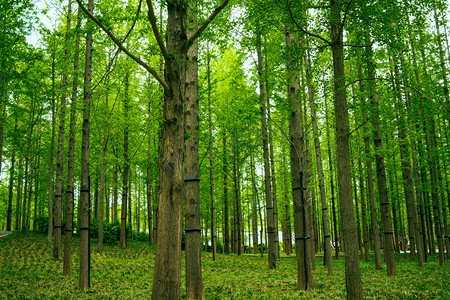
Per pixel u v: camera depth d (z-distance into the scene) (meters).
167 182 5.42
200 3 6.74
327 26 8.25
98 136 20.53
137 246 23.64
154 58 15.95
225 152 23.62
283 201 30.22
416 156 15.59
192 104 8.84
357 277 6.68
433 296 7.28
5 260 15.63
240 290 9.10
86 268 10.02
